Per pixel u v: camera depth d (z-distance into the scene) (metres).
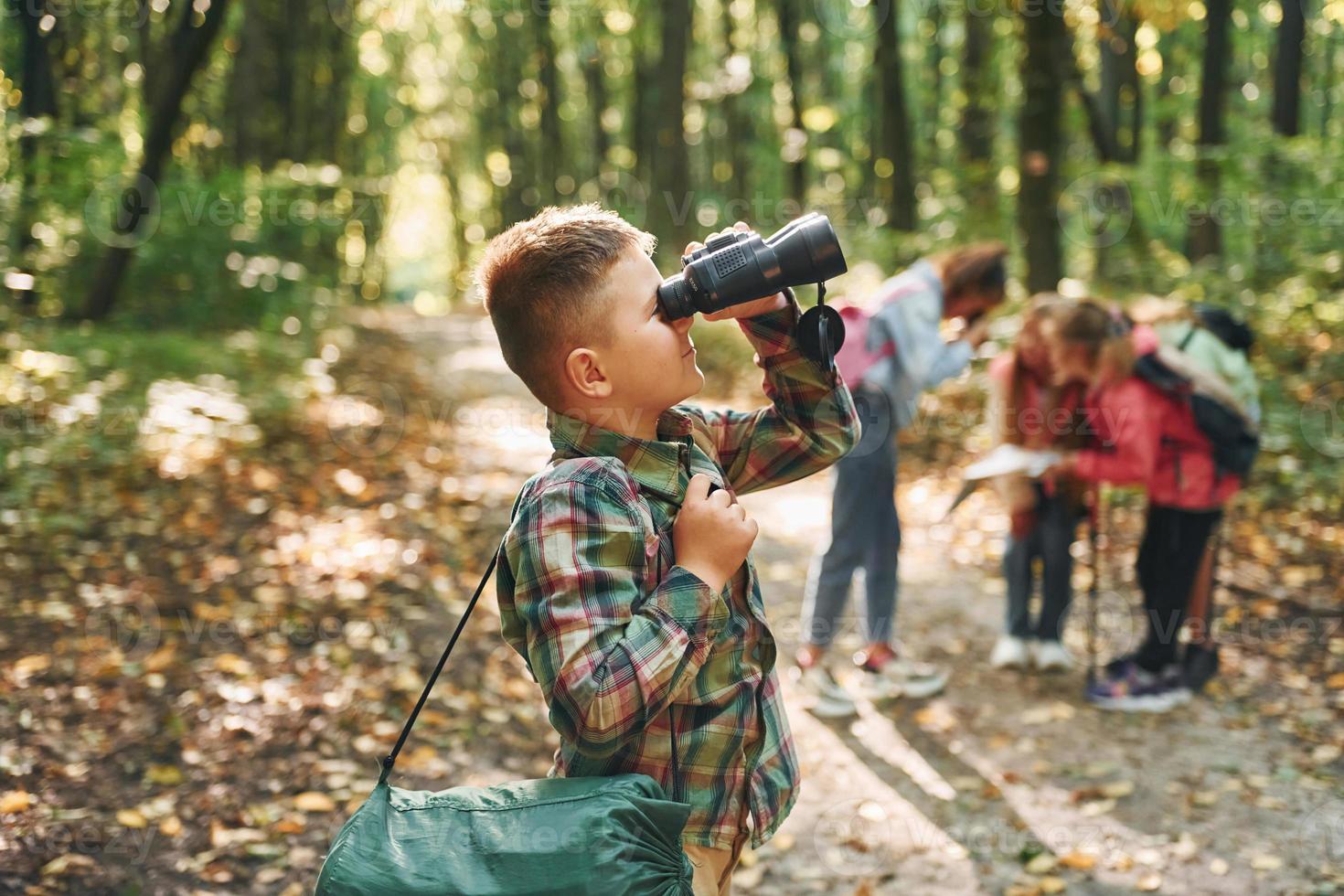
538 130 28.41
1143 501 6.16
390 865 1.32
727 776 1.50
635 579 1.41
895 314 4.02
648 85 21.98
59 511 5.52
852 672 4.60
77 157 8.55
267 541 5.66
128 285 9.70
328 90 19.19
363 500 6.67
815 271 1.49
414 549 5.80
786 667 4.66
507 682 4.37
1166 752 3.80
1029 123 8.73
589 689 1.30
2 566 4.85
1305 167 9.22
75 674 3.99
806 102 20.91
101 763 3.48
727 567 1.43
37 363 7.08
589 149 29.08
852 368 4.02
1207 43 10.61
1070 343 3.90
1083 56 15.15
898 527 4.25
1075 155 15.22
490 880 1.30
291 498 6.47
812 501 7.13
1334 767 3.62
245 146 13.60
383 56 24.55
